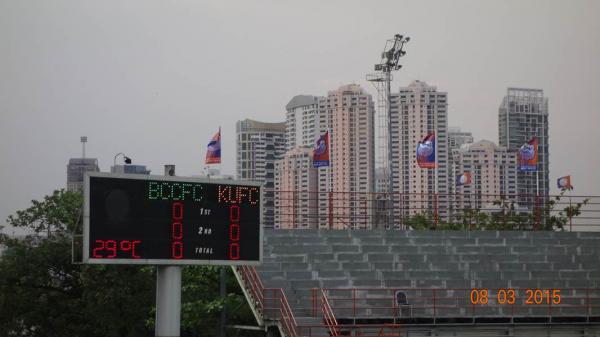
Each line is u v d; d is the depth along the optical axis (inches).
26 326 2373.3
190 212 1348.4
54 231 2508.6
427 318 1920.5
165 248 1323.8
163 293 1346.0
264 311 1727.4
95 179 1283.2
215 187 1370.6
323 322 1763.0
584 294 2133.4
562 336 1993.1
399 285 2017.7
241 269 1786.4
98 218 1280.8
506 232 2208.4
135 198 1309.1
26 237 2450.8
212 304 1897.1
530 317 1988.2
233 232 1378.0
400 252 2102.6
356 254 2055.9
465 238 2166.6
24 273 2346.2
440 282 2055.9
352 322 1856.5
